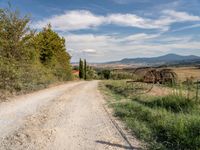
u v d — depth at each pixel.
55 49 42.38
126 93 20.03
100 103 15.24
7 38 23.03
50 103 15.15
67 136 7.62
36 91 23.22
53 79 37.53
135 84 24.64
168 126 7.84
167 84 22.92
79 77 87.31
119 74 50.88
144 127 8.30
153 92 18.28
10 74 19.61
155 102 13.13
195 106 10.87
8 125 8.98
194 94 14.15
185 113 9.96
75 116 10.92
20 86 21.00
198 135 6.86
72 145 6.73
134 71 24.83
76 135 7.74
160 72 24.33
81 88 29.14
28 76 24.05
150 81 24.00
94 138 7.41
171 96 12.85
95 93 22.33
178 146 6.46
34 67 26.50
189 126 7.38
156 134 7.62
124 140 7.19
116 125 9.09
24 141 7.06
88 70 99.50
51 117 10.63
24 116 10.72
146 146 6.63
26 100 16.19
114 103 14.76
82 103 15.32
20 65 22.81
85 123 9.48
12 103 14.55
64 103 15.26
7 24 23.22
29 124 9.19
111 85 30.81
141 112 10.74
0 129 8.39
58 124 9.28
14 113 11.39
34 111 12.07
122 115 10.89
